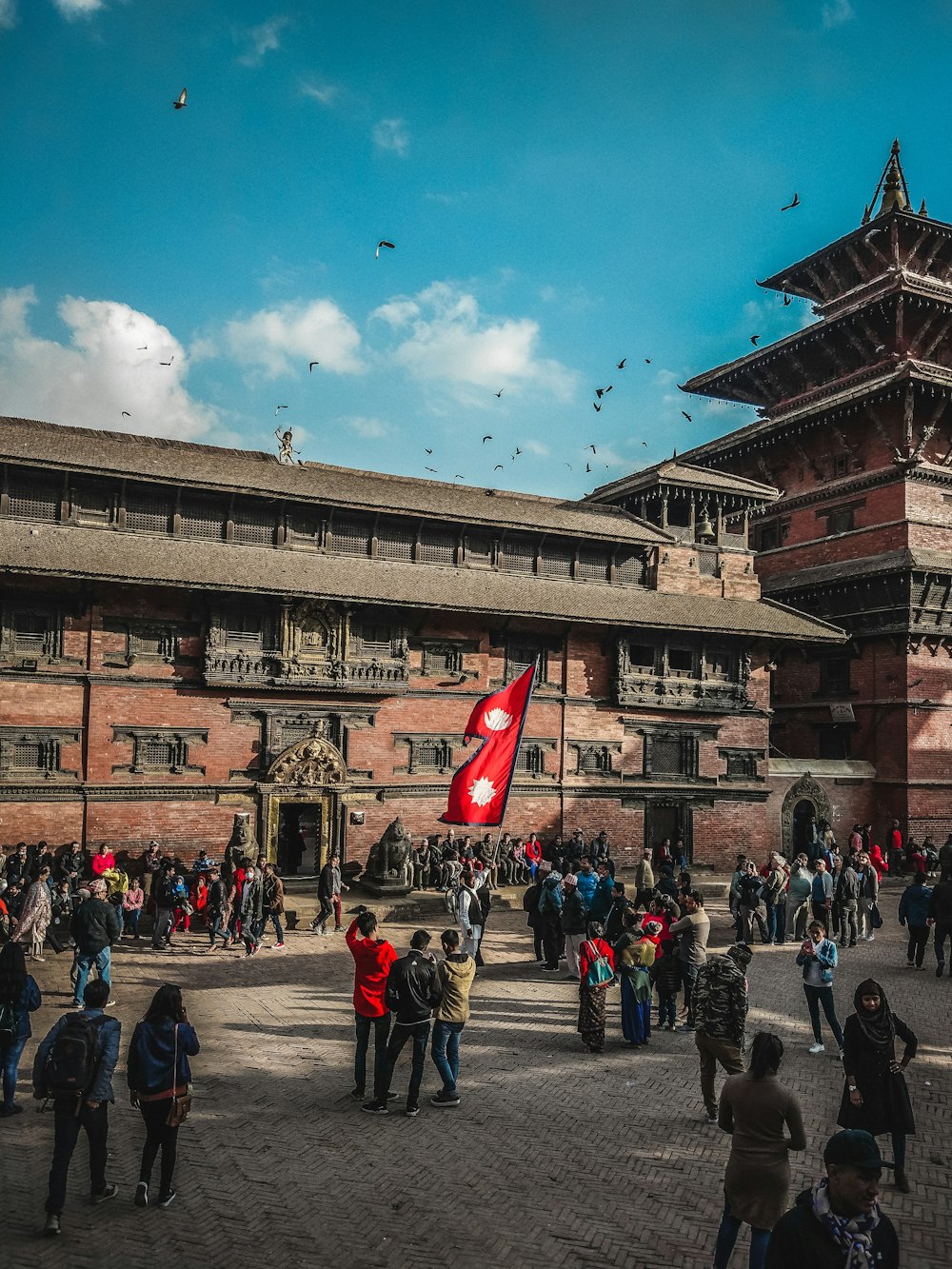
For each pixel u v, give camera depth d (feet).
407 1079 50.26
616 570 139.74
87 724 100.63
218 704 107.45
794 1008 65.67
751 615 142.92
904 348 163.84
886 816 149.18
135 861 101.40
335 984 69.15
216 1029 57.57
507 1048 55.47
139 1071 34.53
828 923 94.84
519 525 128.36
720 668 140.26
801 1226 19.29
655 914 64.69
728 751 139.13
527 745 125.08
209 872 88.28
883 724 151.74
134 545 105.29
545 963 77.66
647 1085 49.62
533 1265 32.14
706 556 149.28
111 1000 63.72
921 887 79.15
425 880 109.60
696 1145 42.04
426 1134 42.68
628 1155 40.96
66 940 81.82
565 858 111.86
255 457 126.82
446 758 120.26
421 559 124.57
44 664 99.09
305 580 108.68
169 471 109.50
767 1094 29.43
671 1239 34.09
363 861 113.09
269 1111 44.93
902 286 156.15
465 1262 32.19
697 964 58.95
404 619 117.70
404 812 116.47
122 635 103.50
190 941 83.10
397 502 122.62
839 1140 19.30
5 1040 42.75
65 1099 33.14
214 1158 39.65
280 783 107.86
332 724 113.70
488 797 72.74
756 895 83.87
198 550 108.99
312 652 111.96
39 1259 31.37
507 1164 39.78
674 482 144.87
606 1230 34.60
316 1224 34.40
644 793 131.44
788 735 168.04
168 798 103.65
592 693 130.52
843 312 165.48
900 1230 35.09
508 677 125.59
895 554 151.74
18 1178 37.14
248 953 78.33
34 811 97.45
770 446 181.06
